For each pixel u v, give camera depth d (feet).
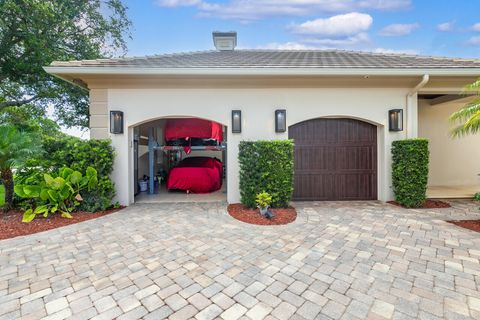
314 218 20.24
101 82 24.25
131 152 25.67
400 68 23.02
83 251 14.12
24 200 21.86
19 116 44.62
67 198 21.11
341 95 25.71
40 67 37.29
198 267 12.31
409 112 25.76
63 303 9.57
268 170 22.26
